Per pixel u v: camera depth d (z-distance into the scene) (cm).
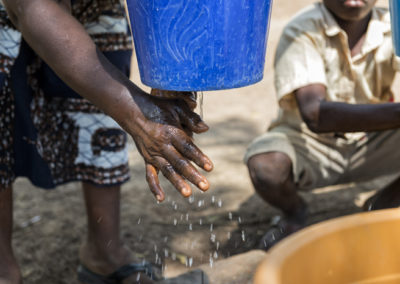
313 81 228
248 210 304
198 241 272
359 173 263
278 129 260
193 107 145
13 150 207
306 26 237
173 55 128
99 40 212
